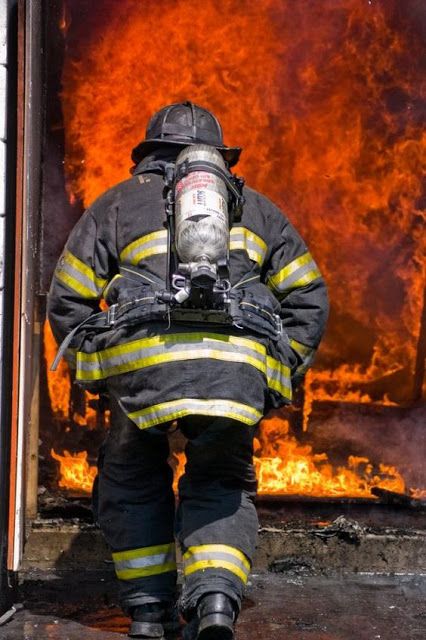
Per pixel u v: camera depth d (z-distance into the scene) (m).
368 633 4.38
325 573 5.21
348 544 5.25
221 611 3.85
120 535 4.26
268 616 4.58
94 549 5.20
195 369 3.89
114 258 4.26
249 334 4.02
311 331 4.43
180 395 3.87
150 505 4.29
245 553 4.05
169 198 4.11
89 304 4.29
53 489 6.04
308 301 4.42
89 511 5.51
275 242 4.40
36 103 5.86
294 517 5.64
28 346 5.01
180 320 3.94
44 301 5.52
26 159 4.71
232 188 4.14
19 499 4.64
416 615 4.64
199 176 4.02
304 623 4.49
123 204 4.26
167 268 4.05
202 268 3.81
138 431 4.19
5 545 4.48
